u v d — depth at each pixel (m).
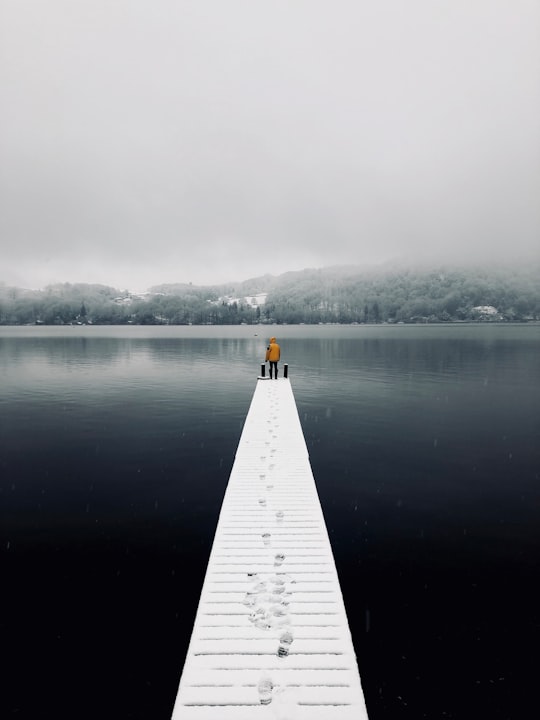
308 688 5.62
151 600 8.79
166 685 6.88
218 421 22.64
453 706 6.49
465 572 9.63
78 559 10.24
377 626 8.02
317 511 10.26
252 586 7.49
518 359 53.09
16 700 6.64
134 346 80.81
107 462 16.67
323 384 33.66
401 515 12.27
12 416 23.84
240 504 10.62
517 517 12.13
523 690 6.74
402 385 33.16
